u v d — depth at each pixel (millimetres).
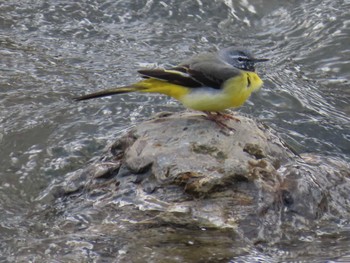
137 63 18562
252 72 12781
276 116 16703
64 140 15000
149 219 11914
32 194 13500
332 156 15109
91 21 20375
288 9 21125
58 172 14031
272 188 12227
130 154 12766
